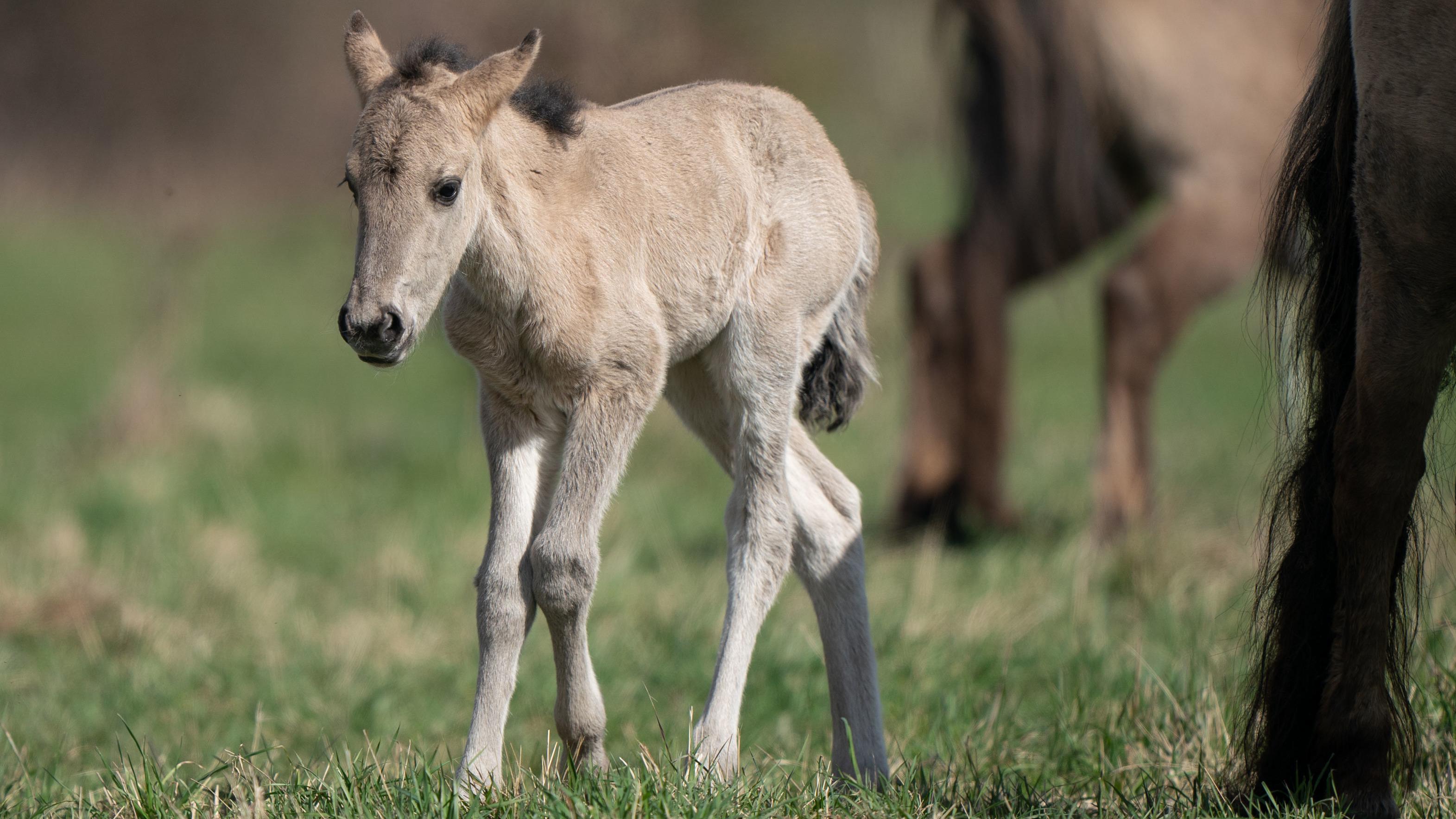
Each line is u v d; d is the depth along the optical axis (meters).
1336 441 13.50
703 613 24.69
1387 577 13.38
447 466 38.97
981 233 29.58
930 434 30.16
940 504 30.08
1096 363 54.91
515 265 13.88
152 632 24.11
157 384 43.56
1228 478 34.50
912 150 71.19
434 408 47.66
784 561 15.95
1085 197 28.91
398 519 33.72
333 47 51.19
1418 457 13.16
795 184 16.56
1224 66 27.88
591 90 35.22
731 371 15.98
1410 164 12.46
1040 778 15.27
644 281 14.85
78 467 39.00
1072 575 26.05
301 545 31.80
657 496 35.34
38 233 72.06
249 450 40.84
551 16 35.53
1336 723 13.41
